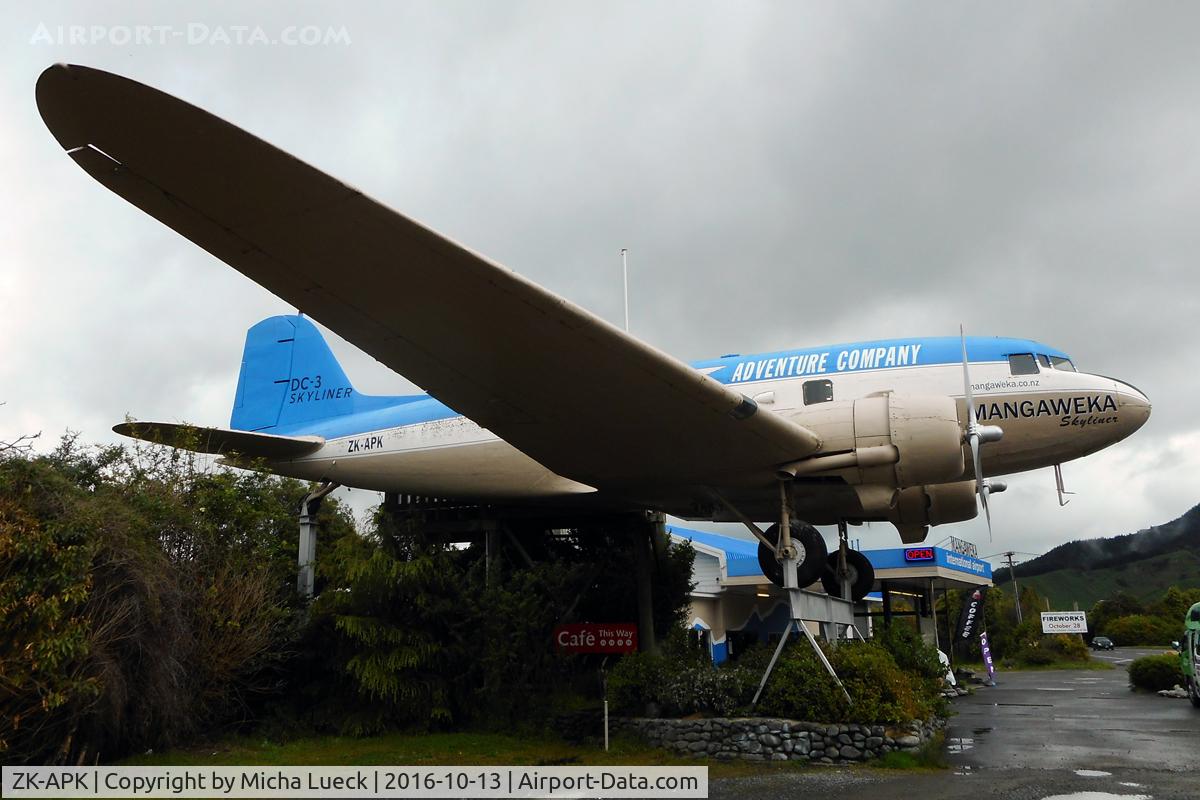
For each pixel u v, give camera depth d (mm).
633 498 11914
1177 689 15969
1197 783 6547
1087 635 63375
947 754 8297
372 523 12188
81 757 7910
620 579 12938
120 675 8172
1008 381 10383
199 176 6121
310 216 6434
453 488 12812
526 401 8984
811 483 10250
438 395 9125
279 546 12383
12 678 7008
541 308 7293
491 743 9555
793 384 10898
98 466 10125
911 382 10516
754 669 8992
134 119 5621
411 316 7672
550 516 13516
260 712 10805
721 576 23281
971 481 11078
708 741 8391
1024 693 17781
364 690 10430
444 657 10875
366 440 13430
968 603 28219
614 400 8703
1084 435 10336
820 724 8016
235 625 9828
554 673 11125
